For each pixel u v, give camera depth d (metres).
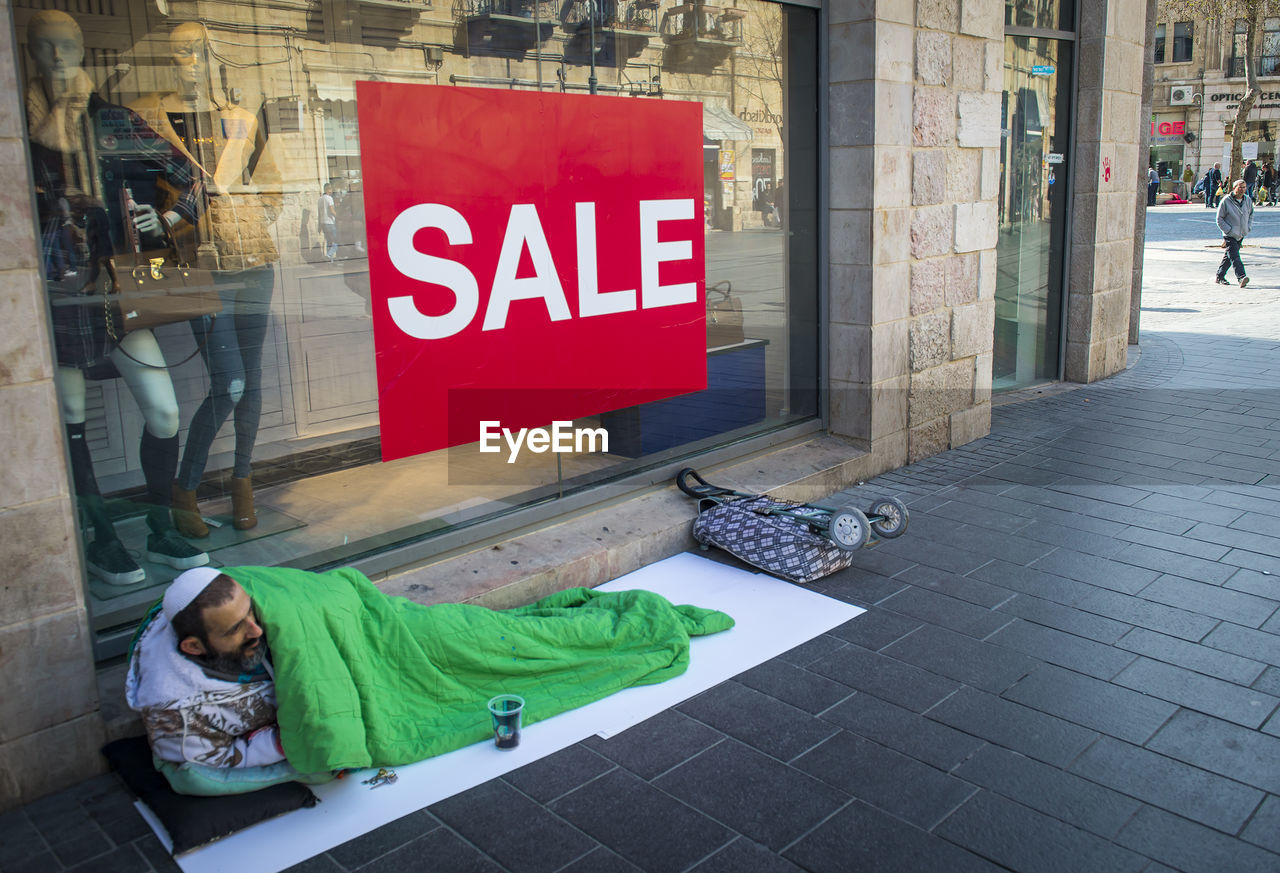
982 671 3.82
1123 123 8.70
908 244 6.12
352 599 3.36
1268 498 5.70
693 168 5.44
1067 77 8.45
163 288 3.65
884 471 6.32
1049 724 3.45
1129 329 10.64
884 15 5.65
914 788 3.10
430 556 4.43
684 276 5.48
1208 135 43.50
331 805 3.06
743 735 3.41
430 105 4.32
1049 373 9.04
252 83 3.81
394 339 4.34
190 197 3.70
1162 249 21.97
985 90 6.50
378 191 4.21
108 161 3.49
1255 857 2.77
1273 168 40.38
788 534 4.76
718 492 5.29
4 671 3.00
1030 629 4.16
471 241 4.54
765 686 3.74
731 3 5.44
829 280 6.17
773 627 4.22
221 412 3.85
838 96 5.88
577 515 5.06
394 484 4.40
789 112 5.86
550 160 4.78
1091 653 3.95
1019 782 3.12
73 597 3.10
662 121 5.25
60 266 3.37
